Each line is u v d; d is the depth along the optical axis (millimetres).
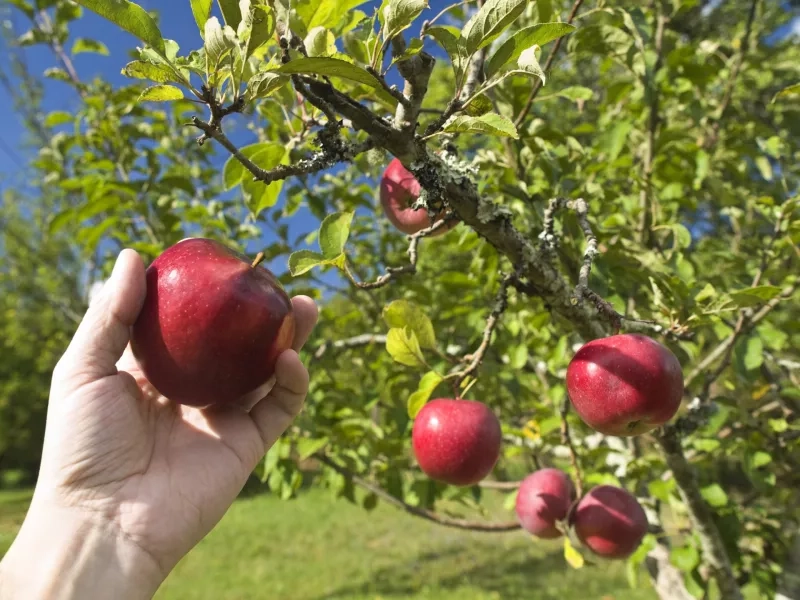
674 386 352
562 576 1674
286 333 325
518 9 271
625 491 516
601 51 536
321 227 353
